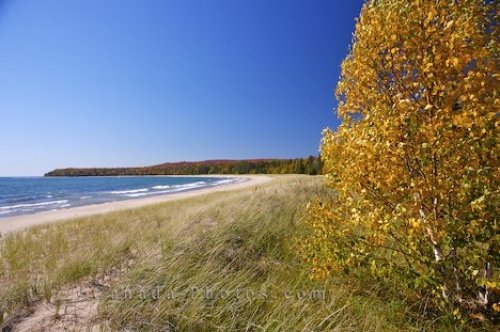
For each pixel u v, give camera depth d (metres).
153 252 5.95
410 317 3.99
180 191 46.94
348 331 3.57
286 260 5.90
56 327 3.78
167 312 3.84
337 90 4.56
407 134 3.38
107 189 66.12
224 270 5.00
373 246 4.04
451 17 3.60
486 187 3.28
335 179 4.43
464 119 3.14
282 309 3.95
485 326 3.61
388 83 4.06
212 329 3.71
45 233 10.07
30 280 5.32
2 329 3.84
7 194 52.94
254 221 7.72
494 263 3.71
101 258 6.04
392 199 3.73
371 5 4.03
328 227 4.34
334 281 4.90
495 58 3.56
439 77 3.53
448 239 3.51
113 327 3.68
